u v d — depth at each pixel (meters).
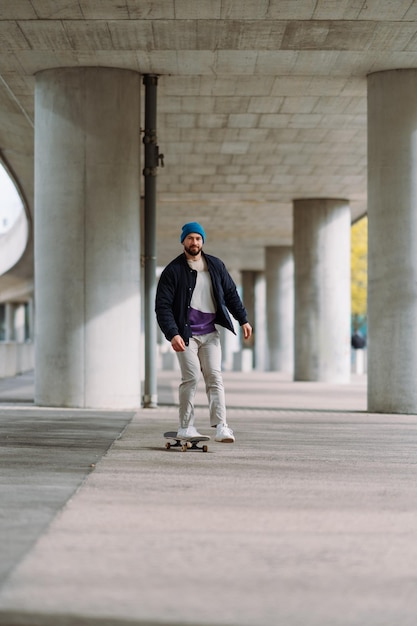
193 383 13.54
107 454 13.11
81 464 12.01
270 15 19.25
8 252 68.50
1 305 145.38
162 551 7.13
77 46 21.16
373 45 21.06
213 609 5.61
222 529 8.02
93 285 22.56
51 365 22.75
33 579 6.23
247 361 73.94
